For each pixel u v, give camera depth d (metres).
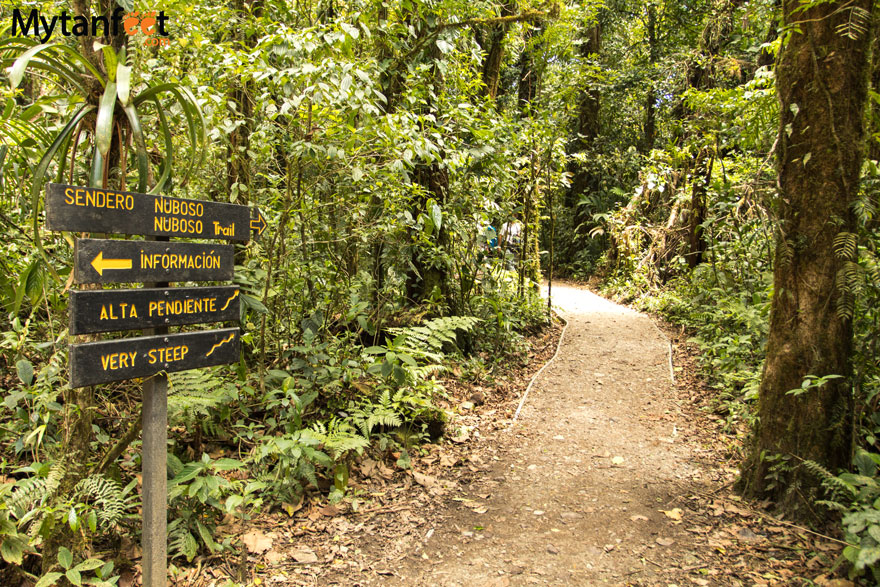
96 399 3.64
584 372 7.22
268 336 4.62
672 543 3.38
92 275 2.10
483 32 9.18
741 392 5.75
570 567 3.13
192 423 3.69
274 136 4.09
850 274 3.35
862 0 3.36
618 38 18.95
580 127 18.86
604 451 4.85
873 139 4.08
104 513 2.52
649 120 19.20
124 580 2.70
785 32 3.62
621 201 18.30
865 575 2.87
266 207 4.31
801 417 3.58
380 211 5.12
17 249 3.50
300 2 4.83
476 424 5.40
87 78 2.32
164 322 2.34
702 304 9.11
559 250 19.30
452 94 6.84
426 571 3.08
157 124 3.47
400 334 4.63
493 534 3.49
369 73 4.96
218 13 4.16
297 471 3.71
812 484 3.51
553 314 10.16
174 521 2.97
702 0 15.02
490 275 8.20
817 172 3.54
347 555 3.21
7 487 2.44
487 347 7.33
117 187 2.48
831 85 3.47
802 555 3.17
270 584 2.88
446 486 4.14
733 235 8.95
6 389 3.61
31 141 2.71
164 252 2.34
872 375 3.87
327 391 4.45
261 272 3.94
